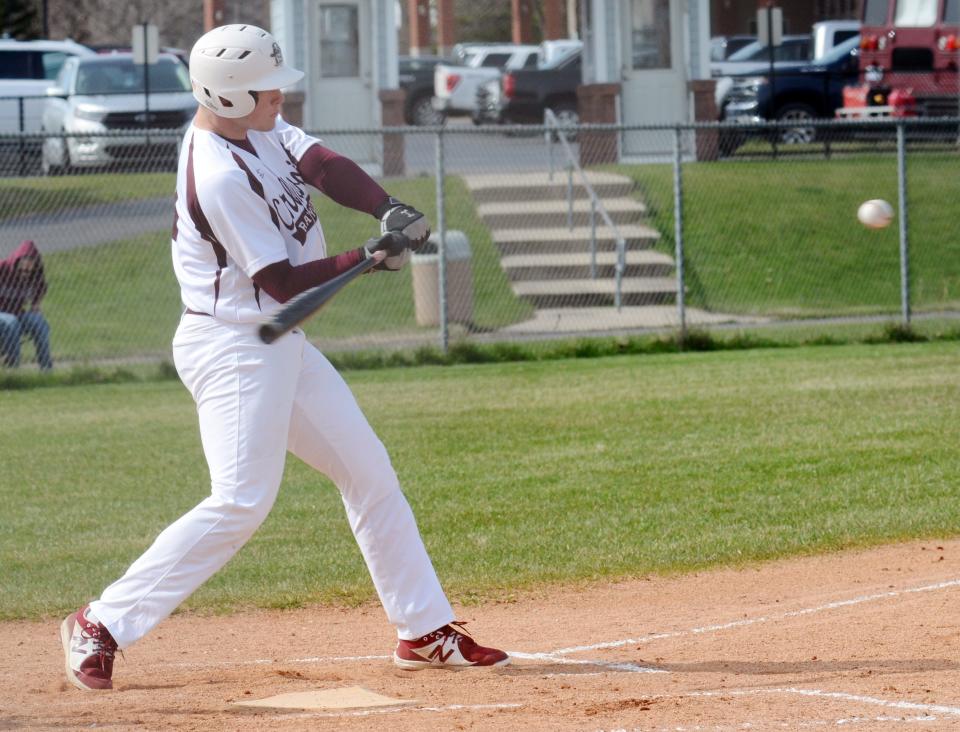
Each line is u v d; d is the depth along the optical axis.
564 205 70.06
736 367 48.19
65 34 141.12
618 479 31.23
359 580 24.34
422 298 58.00
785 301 61.88
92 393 47.06
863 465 31.72
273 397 15.90
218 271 15.77
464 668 17.53
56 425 40.62
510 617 21.50
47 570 25.19
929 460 32.03
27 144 82.75
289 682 17.06
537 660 18.30
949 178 75.94
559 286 63.06
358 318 58.75
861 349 52.22
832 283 63.66
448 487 30.86
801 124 55.41
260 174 15.73
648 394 42.75
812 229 68.69
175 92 81.62
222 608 22.77
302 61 81.38
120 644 16.28
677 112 84.62
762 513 27.75
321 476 33.50
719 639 19.22
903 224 55.09
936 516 26.95
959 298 62.41
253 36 15.62
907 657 17.45
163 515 29.34
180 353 16.14
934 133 88.00
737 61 107.69
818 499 28.70
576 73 107.88
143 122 79.56
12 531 28.08
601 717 14.45
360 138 82.50
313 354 16.78
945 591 21.38
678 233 54.44
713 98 83.81
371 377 48.75
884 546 25.25
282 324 14.95
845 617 20.06
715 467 32.03
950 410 38.28
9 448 37.00
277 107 15.92
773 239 67.50
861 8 90.69
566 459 33.53
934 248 67.31
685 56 83.81
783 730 13.74
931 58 88.31
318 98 82.25
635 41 84.06
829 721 14.13
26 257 49.78
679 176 54.38
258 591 23.73
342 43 82.25
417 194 71.75
